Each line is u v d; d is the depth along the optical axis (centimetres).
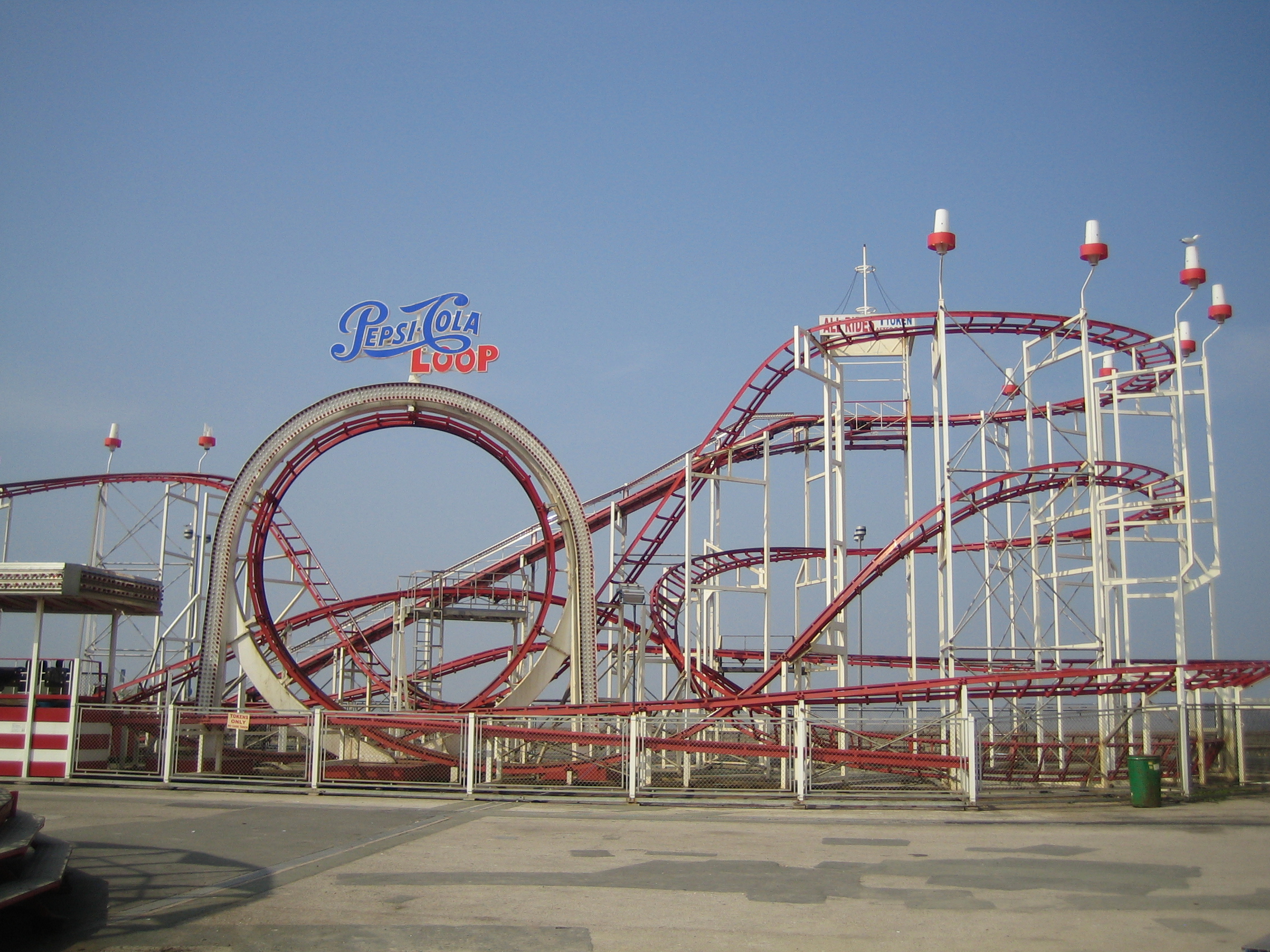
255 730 4341
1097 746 3250
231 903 1493
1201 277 3791
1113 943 1311
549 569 4256
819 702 3728
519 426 4272
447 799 2766
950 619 3691
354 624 5219
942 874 1742
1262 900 1552
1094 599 3903
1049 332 4300
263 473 4072
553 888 1616
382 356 4438
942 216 3644
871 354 5075
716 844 2062
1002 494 4359
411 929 1358
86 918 1401
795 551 5447
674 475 5512
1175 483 3944
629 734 2862
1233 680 3378
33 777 2995
